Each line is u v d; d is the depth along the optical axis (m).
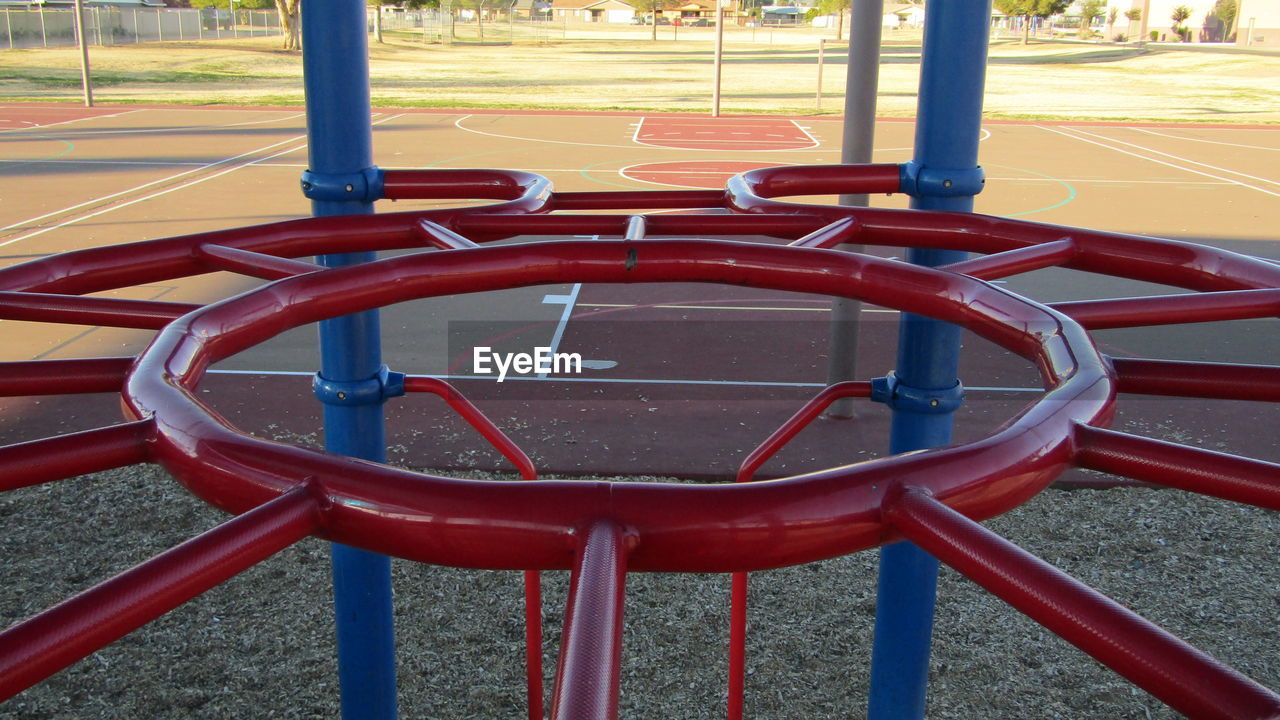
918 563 3.26
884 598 3.34
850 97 6.52
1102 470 1.32
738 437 6.85
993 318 1.77
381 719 3.58
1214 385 1.72
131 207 15.36
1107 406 1.42
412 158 21.06
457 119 29.58
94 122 27.39
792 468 6.30
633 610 4.85
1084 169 21.44
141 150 22.03
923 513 1.12
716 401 7.60
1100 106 36.91
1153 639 0.94
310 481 1.17
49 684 4.22
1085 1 107.94
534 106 33.91
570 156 21.91
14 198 16.08
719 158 21.97
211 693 4.19
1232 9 97.62
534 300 10.74
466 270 2.00
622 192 3.21
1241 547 5.50
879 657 3.40
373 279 1.95
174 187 17.30
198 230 13.56
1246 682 0.89
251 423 6.96
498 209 2.78
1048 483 1.28
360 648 3.48
